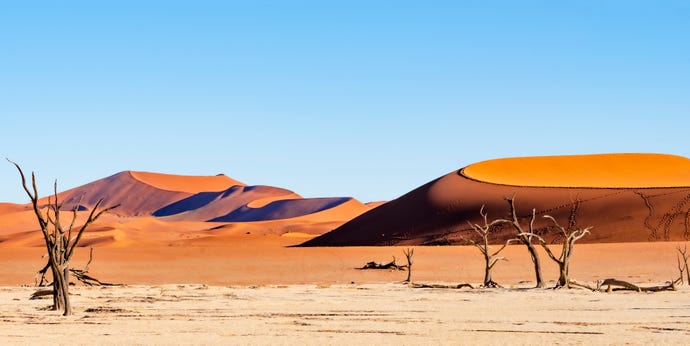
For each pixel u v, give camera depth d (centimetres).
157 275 6881
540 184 15225
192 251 9081
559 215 13362
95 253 8612
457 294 4375
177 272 7112
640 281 6084
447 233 13712
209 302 3722
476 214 14188
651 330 2431
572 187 14350
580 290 4669
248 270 7325
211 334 2342
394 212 15562
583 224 12912
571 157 17612
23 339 2225
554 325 2589
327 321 2744
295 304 3578
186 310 3238
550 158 17612
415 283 5769
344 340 2194
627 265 7569
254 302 3712
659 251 8656
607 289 4528
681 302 3709
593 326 2558
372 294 4400
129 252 8781
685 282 6028
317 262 8031
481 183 15362
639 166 17038
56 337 2273
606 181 15638
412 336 2278
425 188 16212
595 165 17125
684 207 12712
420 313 3073
